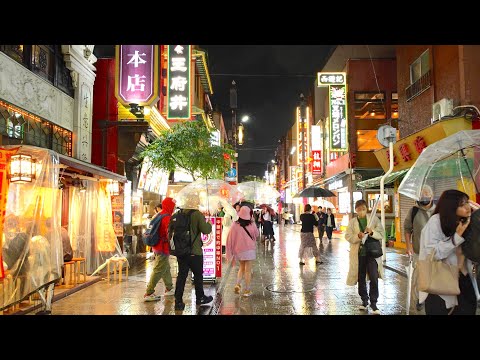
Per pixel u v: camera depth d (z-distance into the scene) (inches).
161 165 670.5
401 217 747.4
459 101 527.8
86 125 524.4
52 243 289.0
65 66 478.0
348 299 343.0
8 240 279.3
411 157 637.3
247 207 371.6
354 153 1033.5
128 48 550.0
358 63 1061.8
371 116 1058.7
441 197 170.7
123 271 490.3
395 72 1060.5
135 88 546.6
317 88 1440.7
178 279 306.2
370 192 1018.1
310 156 1514.5
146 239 340.5
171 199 353.4
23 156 271.7
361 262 299.6
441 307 168.2
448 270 164.2
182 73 687.1
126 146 606.9
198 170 705.6
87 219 450.6
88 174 430.9
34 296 302.0
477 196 351.6
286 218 2031.3
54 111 446.9
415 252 247.1
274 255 685.9
